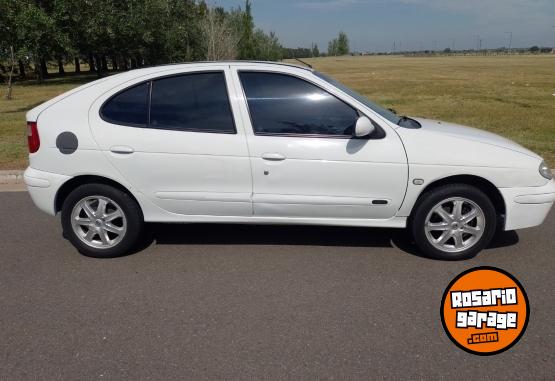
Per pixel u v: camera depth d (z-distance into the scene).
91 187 3.42
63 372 2.19
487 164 3.21
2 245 3.79
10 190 5.45
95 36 24.53
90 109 3.38
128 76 3.43
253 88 3.33
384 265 3.36
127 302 2.84
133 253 3.62
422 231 3.37
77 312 2.73
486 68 41.72
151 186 3.38
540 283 3.06
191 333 2.51
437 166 3.21
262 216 3.43
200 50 31.56
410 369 2.21
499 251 3.61
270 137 3.27
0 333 2.51
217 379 2.14
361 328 2.55
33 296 2.92
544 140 7.89
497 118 10.89
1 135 8.43
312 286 3.04
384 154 3.21
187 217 3.47
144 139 3.31
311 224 3.43
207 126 3.32
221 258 3.50
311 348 2.37
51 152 3.38
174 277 3.19
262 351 2.35
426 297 2.88
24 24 16.11
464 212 3.36
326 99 3.30
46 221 4.37
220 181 3.33
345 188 3.29
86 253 3.55
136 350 2.36
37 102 15.18
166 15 29.58
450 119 10.90
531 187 3.27
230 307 2.78
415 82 24.94
